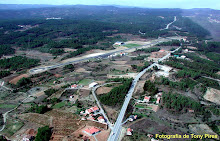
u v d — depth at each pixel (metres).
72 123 132.38
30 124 133.50
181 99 156.38
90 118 138.38
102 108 152.38
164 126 130.75
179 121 136.50
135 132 123.94
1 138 116.50
